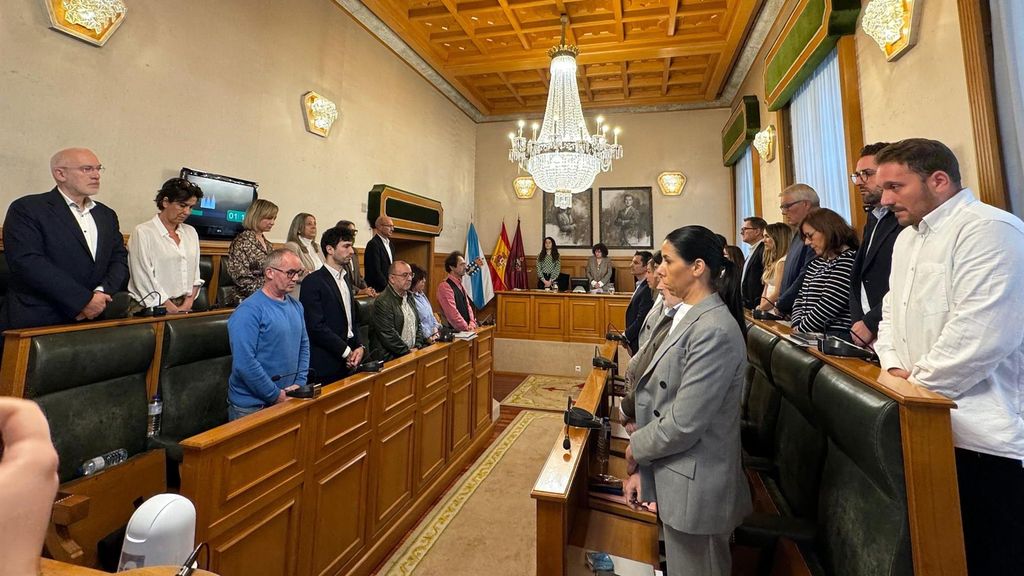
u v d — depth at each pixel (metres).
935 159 1.28
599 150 4.62
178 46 3.04
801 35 3.34
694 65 6.08
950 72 1.95
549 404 4.88
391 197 5.19
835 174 3.12
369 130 5.05
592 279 6.98
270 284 2.08
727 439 1.25
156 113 2.91
